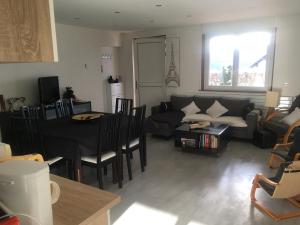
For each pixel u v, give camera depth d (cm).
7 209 87
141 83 741
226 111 561
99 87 705
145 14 471
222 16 512
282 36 534
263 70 570
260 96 576
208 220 259
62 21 540
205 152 439
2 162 101
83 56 643
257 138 487
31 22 91
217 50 612
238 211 273
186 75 660
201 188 327
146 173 377
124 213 274
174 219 262
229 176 361
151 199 302
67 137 289
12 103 482
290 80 542
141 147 377
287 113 505
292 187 248
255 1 388
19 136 308
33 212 89
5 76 482
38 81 507
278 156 353
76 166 285
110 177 365
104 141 307
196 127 461
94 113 418
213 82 633
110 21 546
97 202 120
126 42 752
